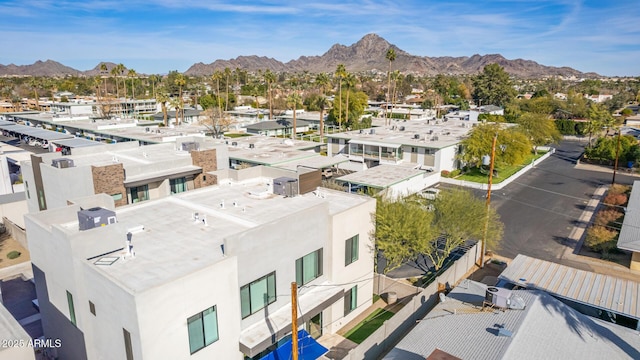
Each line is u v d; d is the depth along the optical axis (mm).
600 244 36219
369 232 27422
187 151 43750
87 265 17281
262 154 57312
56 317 20859
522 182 60875
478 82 151875
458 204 32625
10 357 13781
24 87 179125
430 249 32156
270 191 29156
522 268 28281
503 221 44281
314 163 53969
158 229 22234
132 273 17312
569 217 45312
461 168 66688
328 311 24812
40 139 59781
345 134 72688
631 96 166750
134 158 41062
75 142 49844
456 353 18594
